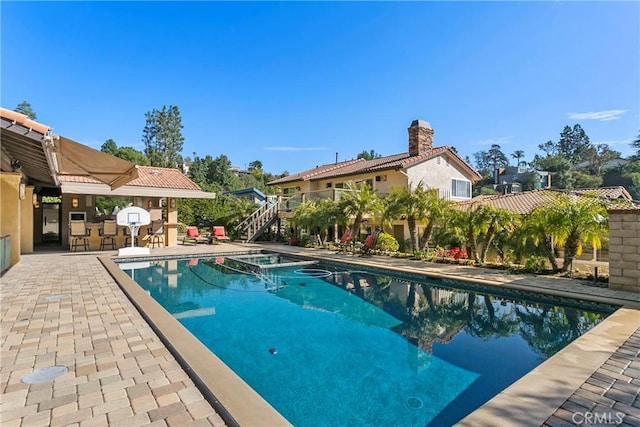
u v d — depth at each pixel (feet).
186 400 10.86
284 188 107.65
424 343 20.70
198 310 27.81
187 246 67.67
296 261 52.95
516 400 10.99
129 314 20.47
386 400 14.32
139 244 64.03
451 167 77.41
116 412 10.16
